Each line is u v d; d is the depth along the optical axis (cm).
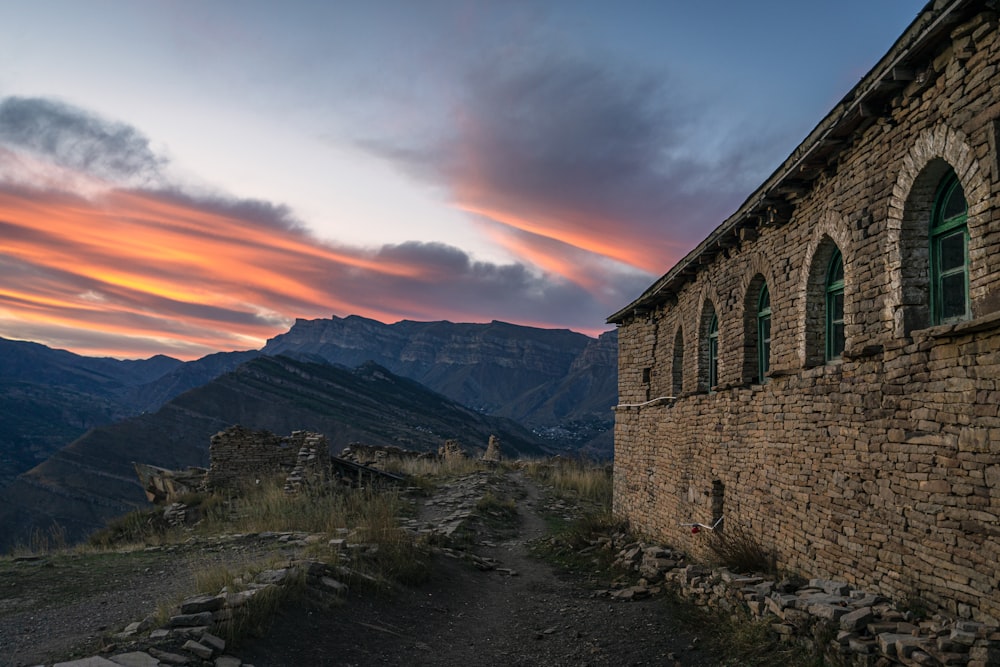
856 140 882
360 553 1203
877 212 828
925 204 769
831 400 924
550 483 3191
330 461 2652
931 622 655
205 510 2094
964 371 659
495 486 2773
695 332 1569
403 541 1344
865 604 741
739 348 1301
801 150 972
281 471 2527
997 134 613
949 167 732
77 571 1205
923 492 719
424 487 2678
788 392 1062
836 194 938
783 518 1063
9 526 7762
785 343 1102
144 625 760
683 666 823
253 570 969
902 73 730
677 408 1614
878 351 810
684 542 1513
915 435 736
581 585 1400
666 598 1147
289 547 1362
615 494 2111
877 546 803
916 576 727
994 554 612
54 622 862
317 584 976
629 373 2073
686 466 1537
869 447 827
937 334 686
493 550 1794
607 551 1673
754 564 1102
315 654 766
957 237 736
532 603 1236
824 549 929
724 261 1405
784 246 1119
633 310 2003
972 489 644
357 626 890
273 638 765
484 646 955
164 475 2597
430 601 1130
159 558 1338
